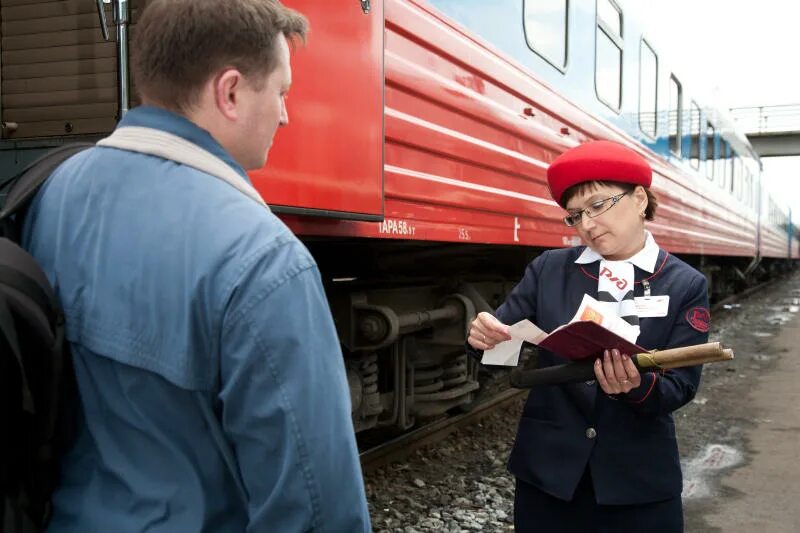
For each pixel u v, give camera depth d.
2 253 0.96
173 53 1.06
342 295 3.82
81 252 1.03
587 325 1.45
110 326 0.99
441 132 3.62
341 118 2.74
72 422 1.02
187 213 1.00
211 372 0.98
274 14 1.11
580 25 5.47
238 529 1.03
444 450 4.57
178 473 0.98
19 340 0.92
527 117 4.62
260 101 1.11
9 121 2.55
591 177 1.71
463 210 3.86
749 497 4.07
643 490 1.68
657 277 1.74
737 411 6.07
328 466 0.98
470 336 1.74
